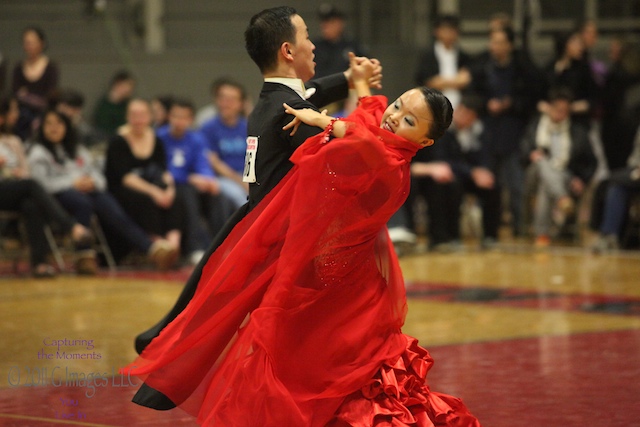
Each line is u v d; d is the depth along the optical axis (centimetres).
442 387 888
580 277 1711
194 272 749
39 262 1803
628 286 1584
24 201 1802
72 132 1909
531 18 3041
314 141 662
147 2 2861
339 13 2277
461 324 1234
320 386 661
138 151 1994
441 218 2202
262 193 712
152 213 1981
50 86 2250
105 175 2005
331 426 660
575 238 2406
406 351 685
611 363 987
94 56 2688
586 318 1272
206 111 2502
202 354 703
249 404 658
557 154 2300
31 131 2175
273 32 724
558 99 2283
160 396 708
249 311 696
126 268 1998
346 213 664
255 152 718
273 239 687
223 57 2811
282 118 705
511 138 2355
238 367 670
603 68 2647
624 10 3116
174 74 2767
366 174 654
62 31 2800
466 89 2377
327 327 667
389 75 2930
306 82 817
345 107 2030
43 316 1335
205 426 677
